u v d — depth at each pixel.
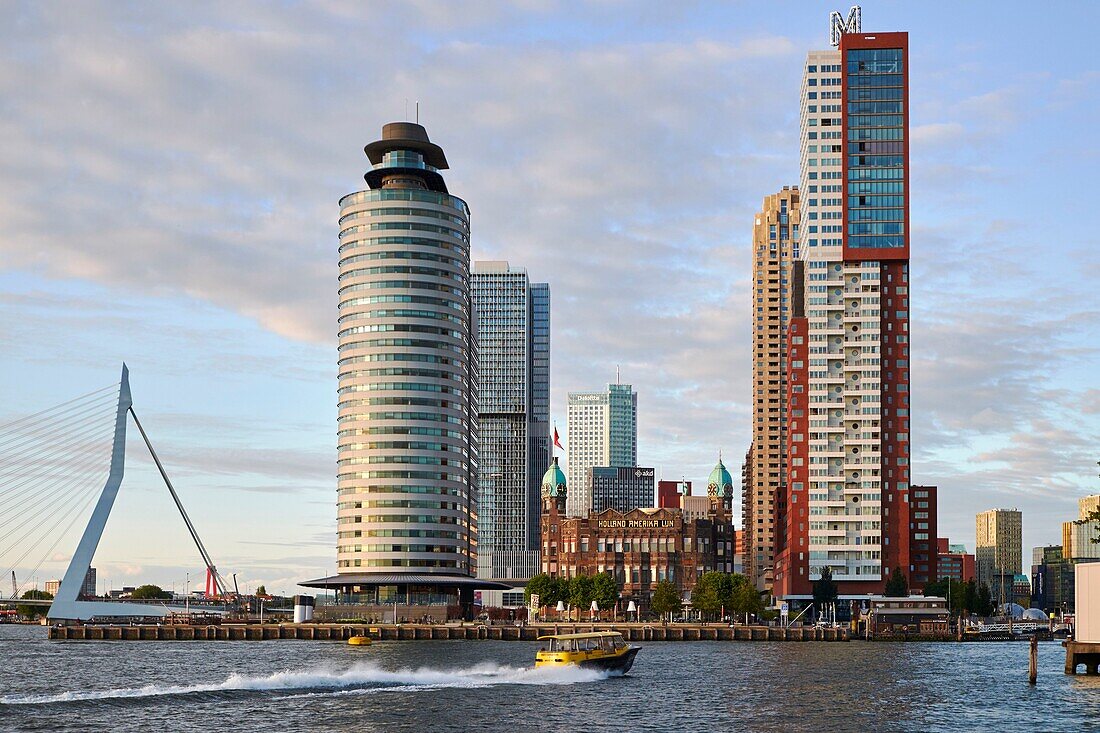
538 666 167.50
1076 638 173.88
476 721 123.00
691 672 179.25
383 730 116.81
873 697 145.50
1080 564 173.62
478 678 160.75
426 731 116.62
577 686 155.12
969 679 168.75
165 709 128.62
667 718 126.38
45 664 191.62
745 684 160.25
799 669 186.00
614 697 143.38
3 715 123.25
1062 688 155.50
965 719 126.75
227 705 132.25
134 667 185.38
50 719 121.19
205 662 195.50
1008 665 196.88
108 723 119.00
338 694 142.38
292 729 116.81
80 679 165.00
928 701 141.62
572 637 172.25
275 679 151.12
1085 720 125.75
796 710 133.25
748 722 124.06
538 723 122.06
